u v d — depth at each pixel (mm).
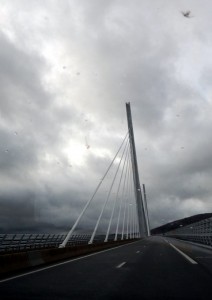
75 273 15680
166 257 24781
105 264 20141
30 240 43688
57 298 9938
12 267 16922
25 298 9914
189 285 12109
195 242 55812
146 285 12156
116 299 9820
